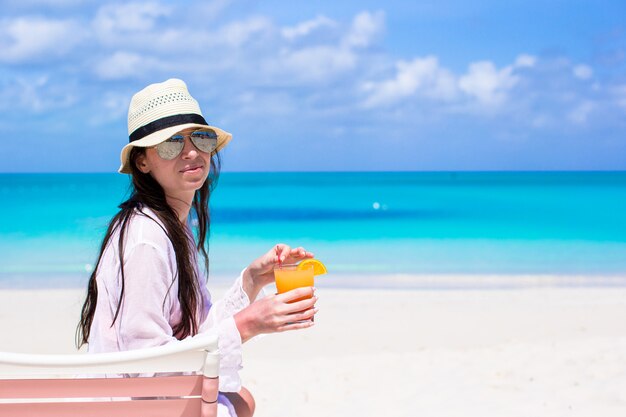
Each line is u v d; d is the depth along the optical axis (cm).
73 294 1038
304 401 521
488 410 486
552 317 847
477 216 2778
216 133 270
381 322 820
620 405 489
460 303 957
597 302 965
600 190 5212
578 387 531
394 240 1923
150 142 230
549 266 1366
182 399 174
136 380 172
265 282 282
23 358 161
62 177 9256
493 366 599
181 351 166
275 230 2294
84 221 2486
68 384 171
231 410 224
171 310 228
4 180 8144
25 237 1923
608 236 1950
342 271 1310
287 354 664
